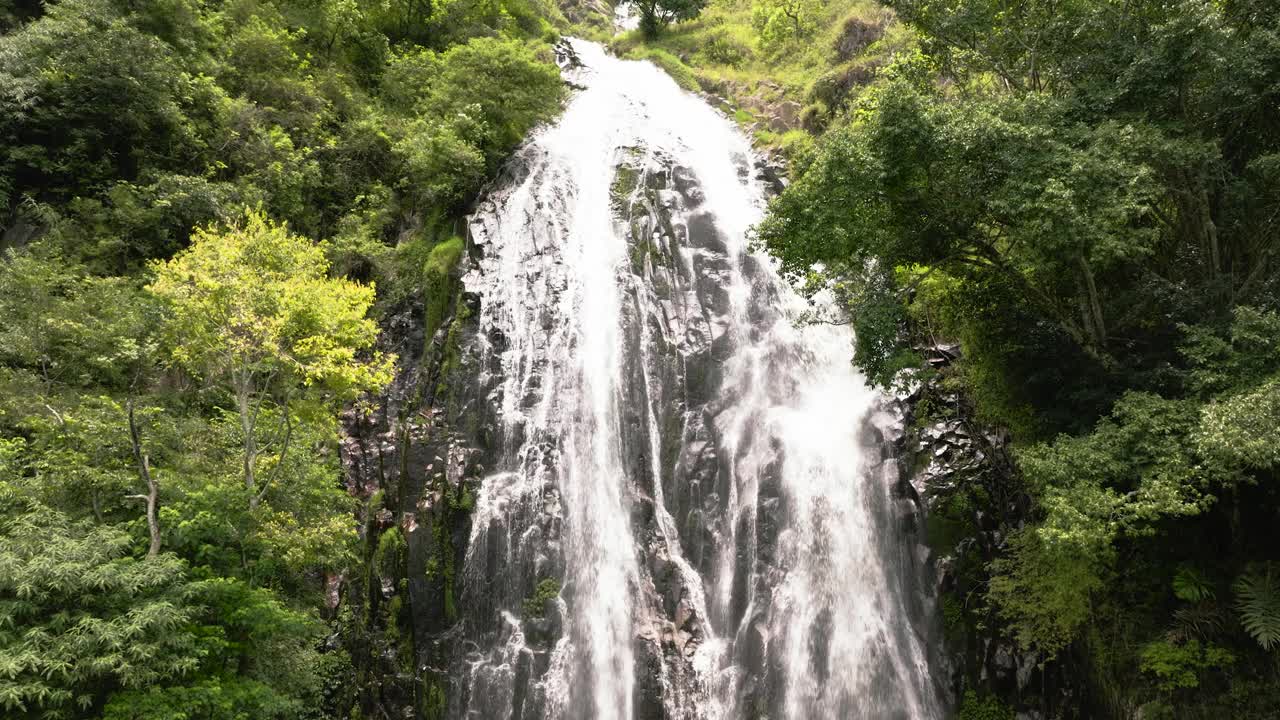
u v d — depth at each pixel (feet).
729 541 65.10
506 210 84.28
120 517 48.19
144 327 59.16
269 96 90.27
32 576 36.17
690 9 138.41
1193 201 53.06
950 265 61.93
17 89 69.41
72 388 58.08
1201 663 48.49
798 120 106.63
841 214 51.57
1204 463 43.55
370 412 70.28
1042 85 64.23
